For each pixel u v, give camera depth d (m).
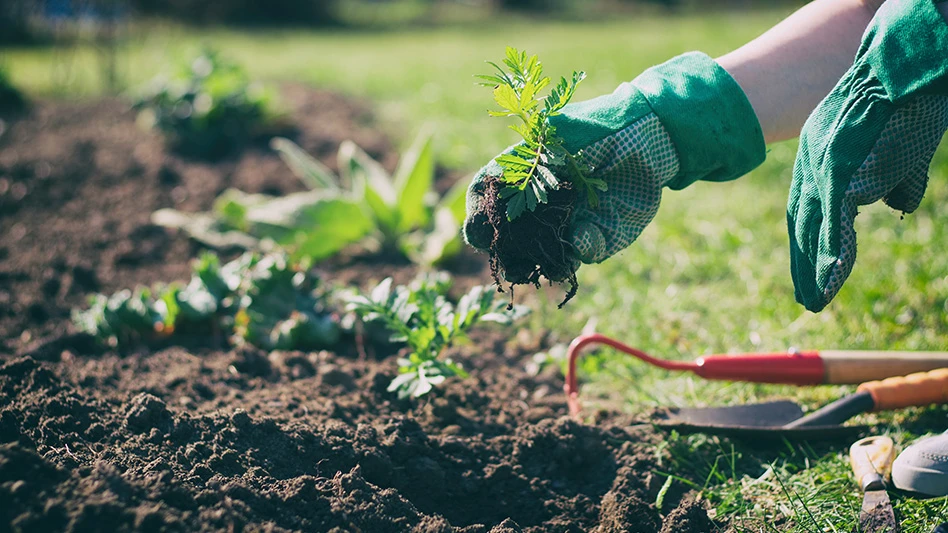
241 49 6.52
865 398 1.55
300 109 3.74
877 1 1.38
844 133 1.27
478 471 1.50
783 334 1.82
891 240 2.09
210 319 1.85
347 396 1.63
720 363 1.60
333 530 1.34
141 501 1.29
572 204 1.29
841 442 1.56
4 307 1.97
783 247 2.16
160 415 1.49
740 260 2.09
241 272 1.86
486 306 1.61
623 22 9.08
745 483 1.49
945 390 1.55
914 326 1.81
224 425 1.48
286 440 1.47
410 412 1.61
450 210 2.16
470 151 3.12
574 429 1.55
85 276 2.14
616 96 1.33
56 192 2.68
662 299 1.99
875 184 1.27
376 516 1.37
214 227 2.33
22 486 1.26
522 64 1.28
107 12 4.31
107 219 2.49
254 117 3.18
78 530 1.24
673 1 10.71
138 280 2.15
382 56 6.00
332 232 2.14
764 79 1.36
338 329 1.81
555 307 2.00
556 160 1.27
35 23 6.35
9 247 2.28
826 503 1.45
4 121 3.46
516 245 1.29
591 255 1.31
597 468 1.53
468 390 1.67
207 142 3.07
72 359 1.78
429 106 3.85
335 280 2.11
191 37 7.20
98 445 1.43
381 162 3.03
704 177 1.37
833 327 1.82
